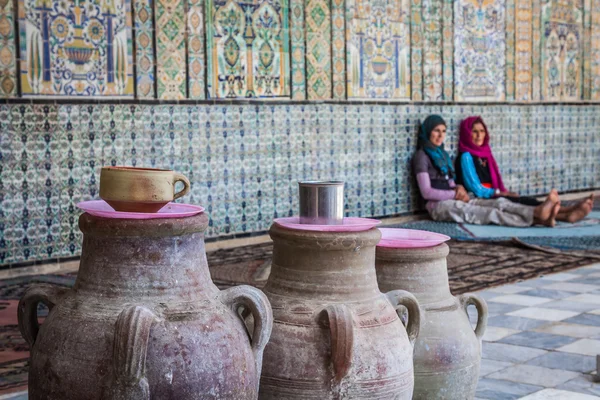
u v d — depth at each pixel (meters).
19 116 5.23
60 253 5.49
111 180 1.81
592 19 9.81
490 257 5.75
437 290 2.36
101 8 5.60
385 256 2.34
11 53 5.19
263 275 5.04
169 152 6.03
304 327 1.99
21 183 5.27
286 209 6.85
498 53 8.70
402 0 7.70
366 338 1.97
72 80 5.48
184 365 1.66
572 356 3.31
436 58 8.05
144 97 5.86
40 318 3.78
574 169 9.81
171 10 5.99
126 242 1.72
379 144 7.56
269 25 6.64
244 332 1.82
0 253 5.20
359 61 7.33
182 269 1.76
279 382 1.98
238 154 6.47
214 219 6.33
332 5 7.09
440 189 7.70
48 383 1.72
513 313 4.06
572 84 9.67
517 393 2.84
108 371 1.66
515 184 9.04
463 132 8.10
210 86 6.25
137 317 1.64
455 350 2.31
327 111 7.10
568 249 6.02
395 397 2.00
